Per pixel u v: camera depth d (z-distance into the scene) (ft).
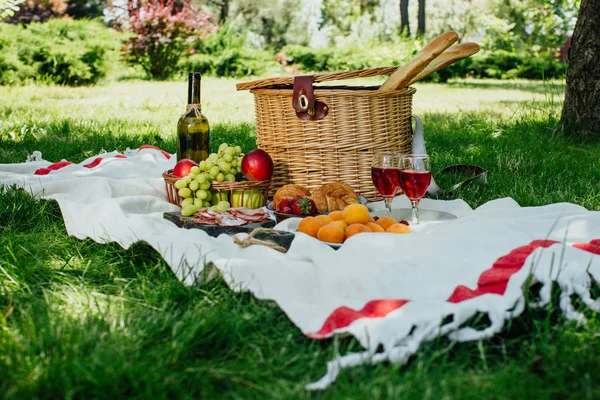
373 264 6.53
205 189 9.32
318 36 97.40
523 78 57.62
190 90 10.54
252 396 4.75
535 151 15.31
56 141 16.87
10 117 21.70
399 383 4.80
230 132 19.19
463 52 9.80
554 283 6.07
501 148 15.93
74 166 12.57
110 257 7.84
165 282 6.86
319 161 9.91
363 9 96.37
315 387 4.75
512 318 5.62
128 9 50.60
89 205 8.85
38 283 6.73
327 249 7.09
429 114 25.38
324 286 6.39
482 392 4.65
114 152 13.96
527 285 5.78
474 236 7.29
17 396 4.56
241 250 7.33
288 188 9.20
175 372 4.99
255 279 6.43
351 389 4.70
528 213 8.75
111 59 40.73
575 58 16.92
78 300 6.36
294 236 7.70
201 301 6.15
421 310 5.63
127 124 21.06
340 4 96.78
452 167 12.61
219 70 51.39
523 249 6.60
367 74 9.62
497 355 5.40
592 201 10.27
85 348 5.20
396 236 7.07
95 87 38.99
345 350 5.42
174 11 77.05
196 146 10.50
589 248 6.91
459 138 18.62
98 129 19.45
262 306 6.17
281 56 54.19
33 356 5.05
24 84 37.35
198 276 6.61
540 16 67.36
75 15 80.43
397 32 85.87
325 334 5.42
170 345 5.26
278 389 4.76
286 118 9.91
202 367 5.06
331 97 9.64
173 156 13.98
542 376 4.92
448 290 6.07
